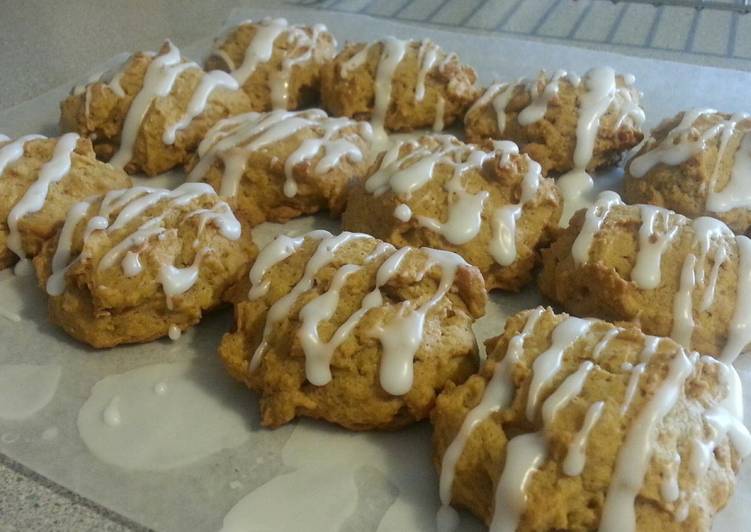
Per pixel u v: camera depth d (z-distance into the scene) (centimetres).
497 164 19
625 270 17
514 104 23
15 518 14
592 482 12
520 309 19
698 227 17
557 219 20
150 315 17
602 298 17
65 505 14
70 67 28
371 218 19
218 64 26
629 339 14
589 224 18
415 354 15
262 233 21
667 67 26
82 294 17
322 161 21
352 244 17
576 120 22
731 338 16
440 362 15
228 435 15
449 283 16
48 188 20
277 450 15
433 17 32
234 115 23
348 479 15
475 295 16
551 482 13
